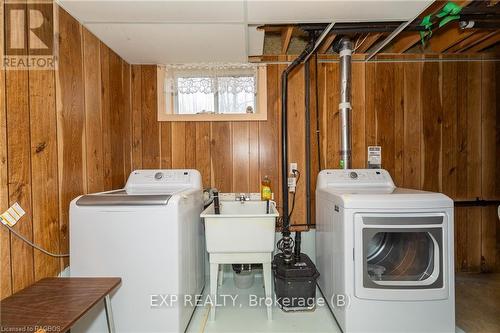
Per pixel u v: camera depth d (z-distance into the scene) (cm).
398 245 171
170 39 193
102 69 196
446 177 251
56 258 146
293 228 245
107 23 170
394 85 248
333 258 176
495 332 168
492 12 170
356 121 248
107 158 202
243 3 152
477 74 252
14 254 121
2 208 116
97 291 118
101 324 151
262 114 243
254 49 221
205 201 228
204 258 219
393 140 249
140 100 243
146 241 147
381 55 247
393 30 191
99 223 147
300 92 245
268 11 161
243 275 224
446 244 152
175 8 154
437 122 251
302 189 246
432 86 250
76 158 164
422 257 163
